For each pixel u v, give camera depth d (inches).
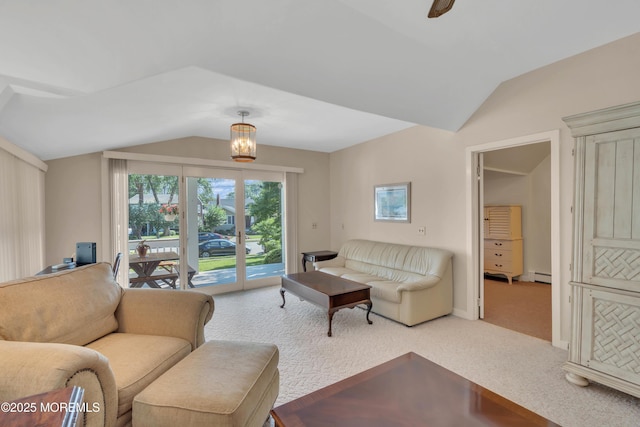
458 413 49.2
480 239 139.5
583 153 83.1
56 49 60.1
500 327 128.0
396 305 132.6
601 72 96.7
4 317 59.8
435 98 116.3
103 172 154.2
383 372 61.6
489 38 90.7
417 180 162.7
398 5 74.0
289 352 106.6
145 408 52.5
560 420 71.3
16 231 108.8
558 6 77.5
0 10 49.7
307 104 125.7
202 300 83.0
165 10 59.1
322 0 69.8
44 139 113.8
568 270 105.4
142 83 89.7
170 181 173.2
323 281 142.1
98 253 153.7
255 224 202.1
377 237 190.1
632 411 74.1
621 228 76.8
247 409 53.9
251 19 69.5
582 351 83.7
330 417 48.1
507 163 196.5
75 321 68.5
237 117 141.9
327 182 231.6
